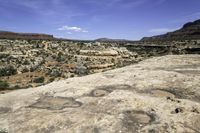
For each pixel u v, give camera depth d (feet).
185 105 28.04
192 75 40.96
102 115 26.13
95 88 36.47
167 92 33.30
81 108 28.71
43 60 268.21
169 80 38.55
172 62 55.88
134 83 37.96
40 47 366.84
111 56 286.05
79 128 23.63
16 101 33.04
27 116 27.30
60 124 24.72
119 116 25.68
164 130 22.63
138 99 30.12
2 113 29.04
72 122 24.93
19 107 30.60
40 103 31.53
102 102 30.01
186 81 37.52
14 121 26.22
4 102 32.89
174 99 29.94
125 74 44.50
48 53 310.04
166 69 47.73
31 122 25.58
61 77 188.24
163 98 30.68
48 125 24.67
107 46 373.20
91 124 24.26
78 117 25.99
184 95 32.12
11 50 323.37
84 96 33.17
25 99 33.65
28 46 365.61
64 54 301.02
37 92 36.76
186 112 26.22
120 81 39.63
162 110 26.99
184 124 23.72
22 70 220.23
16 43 386.93
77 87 37.63
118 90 34.37
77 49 337.72
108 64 233.76
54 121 25.40
